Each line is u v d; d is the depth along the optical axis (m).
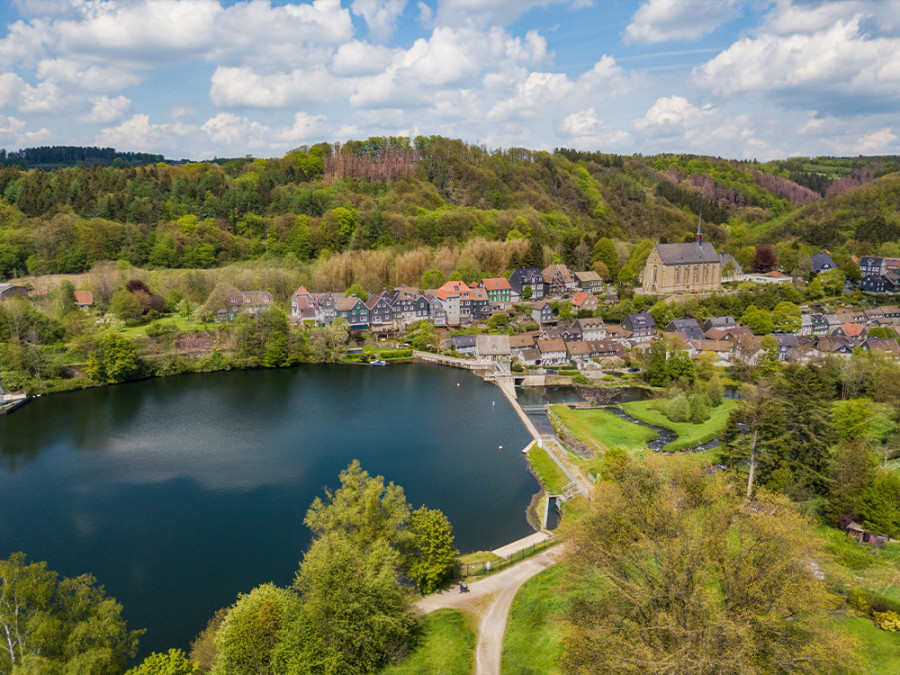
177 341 156.62
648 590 40.59
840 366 123.06
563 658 42.25
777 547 40.41
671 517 45.88
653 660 34.78
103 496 85.19
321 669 42.62
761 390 91.69
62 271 196.50
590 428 110.94
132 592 62.88
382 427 113.75
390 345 177.38
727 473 69.12
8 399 126.31
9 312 140.12
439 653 48.12
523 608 54.25
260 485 88.50
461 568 62.72
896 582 53.41
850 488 66.19
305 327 177.50
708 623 35.94
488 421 117.44
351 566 47.28
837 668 40.47
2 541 73.56
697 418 113.25
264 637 44.50
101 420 116.69
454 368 160.12
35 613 45.25
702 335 164.62
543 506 80.81
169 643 54.88
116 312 163.75
